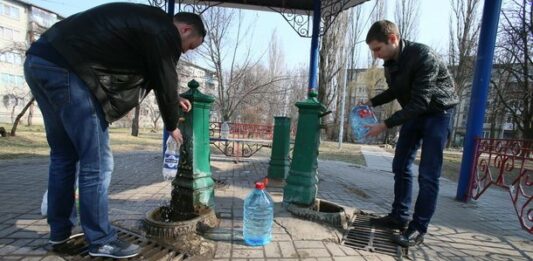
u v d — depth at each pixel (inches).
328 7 235.8
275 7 251.1
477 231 122.0
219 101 533.0
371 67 1047.6
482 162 183.3
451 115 101.1
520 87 591.8
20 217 104.4
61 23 73.0
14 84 1078.4
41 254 78.6
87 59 70.2
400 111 93.8
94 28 70.6
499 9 172.4
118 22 71.6
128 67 75.4
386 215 126.4
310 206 120.9
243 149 319.3
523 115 591.2
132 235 91.7
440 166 99.7
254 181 185.9
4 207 114.7
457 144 1197.7
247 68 596.7
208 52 502.3
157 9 76.4
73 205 82.2
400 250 95.3
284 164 188.2
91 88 70.9
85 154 73.2
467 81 908.0
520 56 538.3
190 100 103.4
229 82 560.7
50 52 69.5
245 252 87.4
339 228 109.4
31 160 222.7
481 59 176.6
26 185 149.7
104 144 75.8
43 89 71.5
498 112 738.8
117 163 225.1
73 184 81.0
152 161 238.2
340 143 687.1
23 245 83.3
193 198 103.0
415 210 102.2
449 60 964.6
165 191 145.9
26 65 71.3
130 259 77.9
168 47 73.6
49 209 79.6
